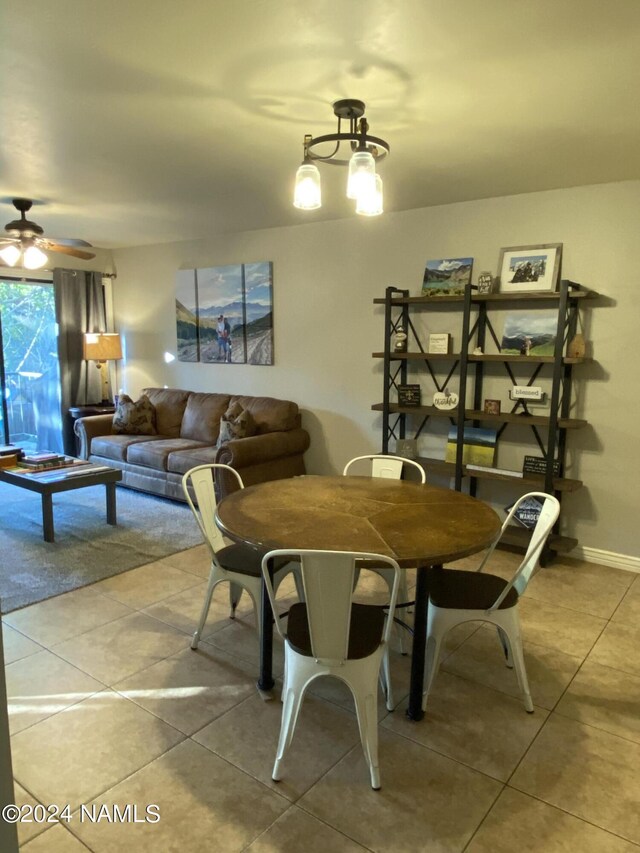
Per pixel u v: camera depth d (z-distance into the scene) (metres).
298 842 1.61
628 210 3.38
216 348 5.66
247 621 2.89
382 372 4.54
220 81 2.12
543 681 2.41
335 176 3.35
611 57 1.92
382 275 4.44
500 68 2.00
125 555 3.71
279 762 1.84
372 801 1.76
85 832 1.64
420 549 1.86
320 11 1.65
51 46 1.88
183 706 2.21
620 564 3.62
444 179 3.39
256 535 1.98
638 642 2.73
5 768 1.15
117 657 2.54
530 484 3.77
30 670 2.44
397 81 2.11
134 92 2.23
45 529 3.91
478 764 1.92
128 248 6.42
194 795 1.78
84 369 6.47
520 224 3.76
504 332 3.86
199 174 3.36
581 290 3.45
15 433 6.22
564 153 2.90
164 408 5.83
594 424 3.62
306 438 4.96
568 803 1.76
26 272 6.07
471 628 2.87
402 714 2.18
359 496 2.50
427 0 1.59
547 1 1.59
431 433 4.31
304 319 4.96
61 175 3.40
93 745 1.99
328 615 1.76
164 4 1.62
